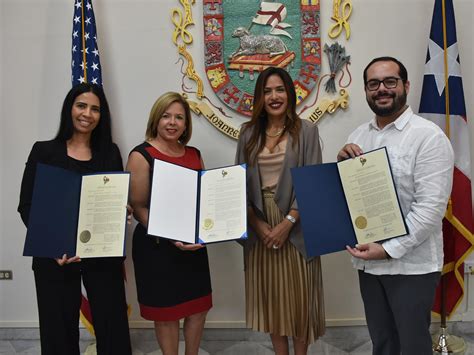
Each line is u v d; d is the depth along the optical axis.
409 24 2.19
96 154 1.69
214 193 1.67
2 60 2.30
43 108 2.31
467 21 2.20
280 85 1.66
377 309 1.56
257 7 2.16
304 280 1.68
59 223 1.52
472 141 2.25
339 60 2.19
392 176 1.39
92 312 1.71
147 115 2.28
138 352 2.27
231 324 2.35
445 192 1.37
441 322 2.16
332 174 1.49
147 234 1.55
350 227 1.46
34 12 2.27
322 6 2.19
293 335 1.70
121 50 2.26
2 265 2.41
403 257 1.43
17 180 2.36
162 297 1.68
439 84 2.06
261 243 1.73
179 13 2.21
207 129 2.26
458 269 2.12
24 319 2.44
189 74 2.22
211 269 2.35
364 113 2.22
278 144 1.70
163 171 1.63
